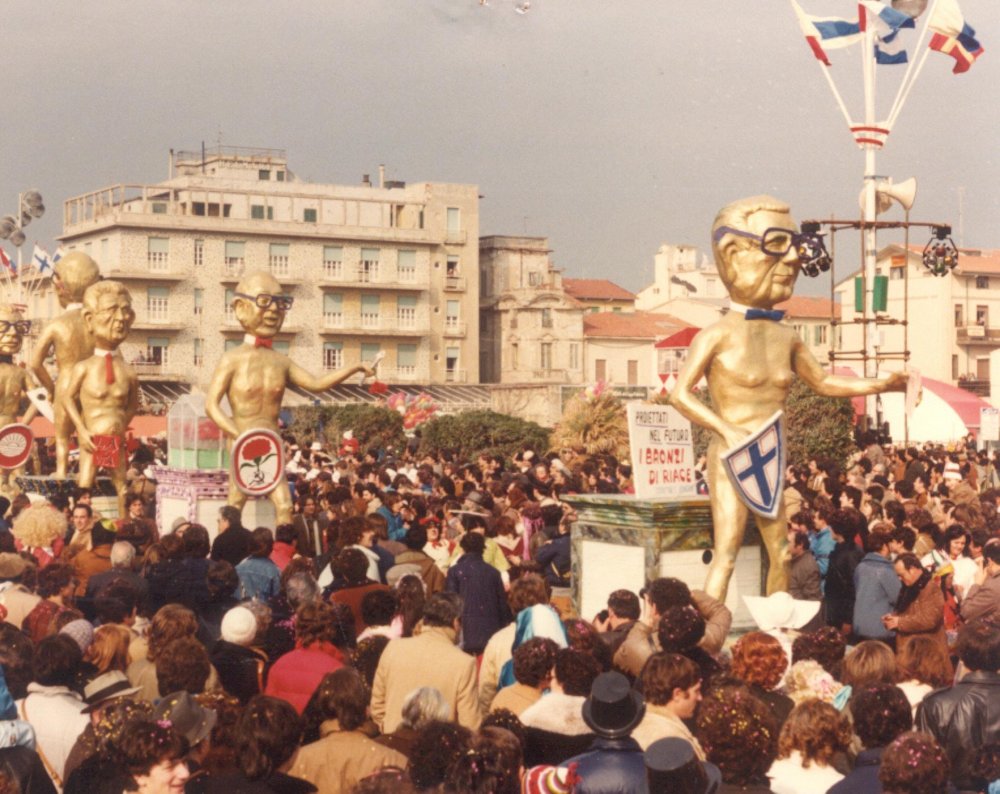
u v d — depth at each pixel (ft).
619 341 339.57
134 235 302.45
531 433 181.88
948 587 46.60
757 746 22.25
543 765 23.18
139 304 302.66
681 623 29.40
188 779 21.83
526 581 34.09
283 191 333.83
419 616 34.53
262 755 22.41
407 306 332.39
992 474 95.96
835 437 114.62
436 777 21.03
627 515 47.67
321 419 217.15
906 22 119.14
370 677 31.42
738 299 48.49
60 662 26.71
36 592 37.65
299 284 319.27
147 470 82.89
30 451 80.48
